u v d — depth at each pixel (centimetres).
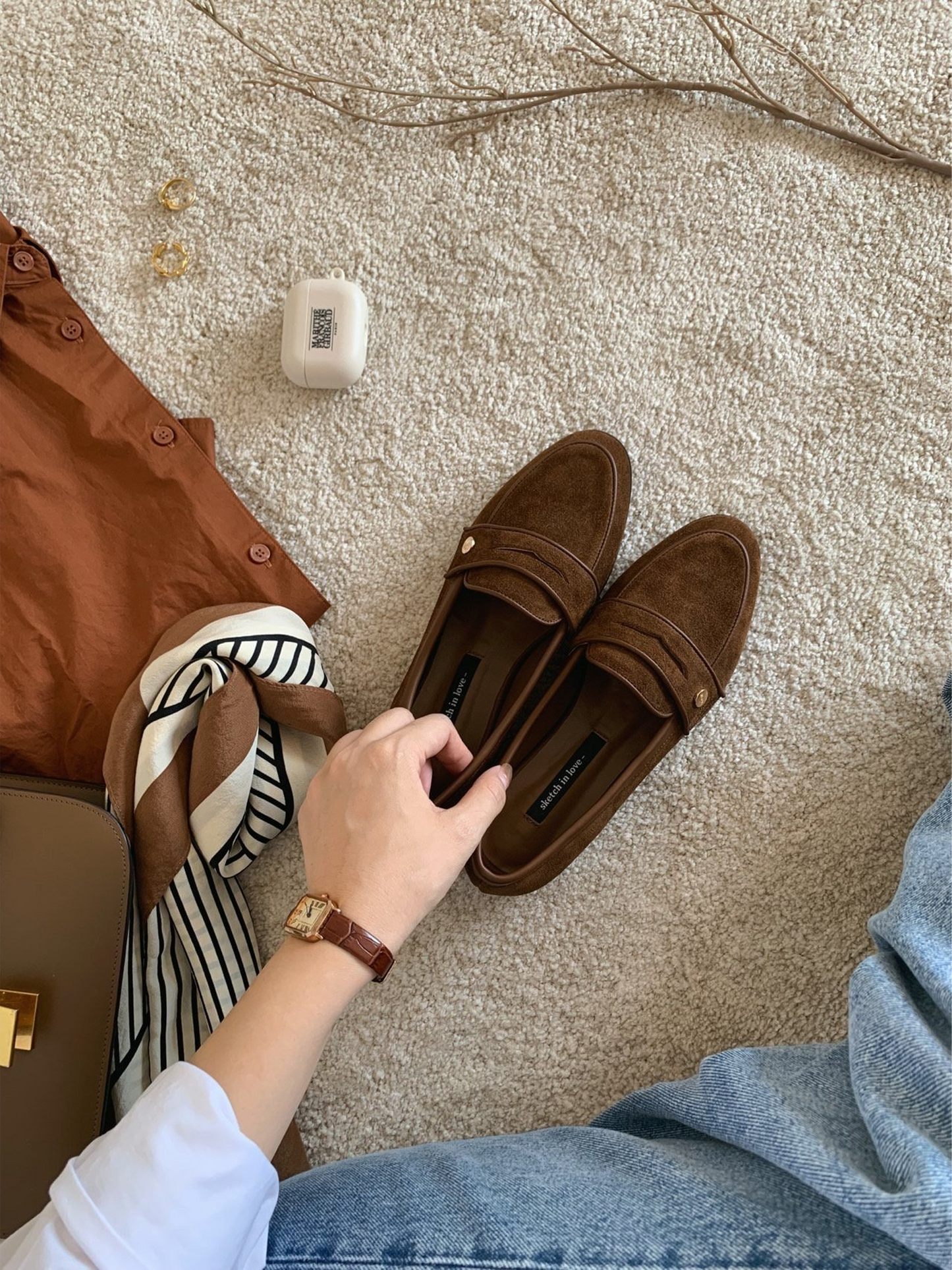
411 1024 97
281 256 99
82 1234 46
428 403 99
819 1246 53
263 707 92
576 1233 56
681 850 96
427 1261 55
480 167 98
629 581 94
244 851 93
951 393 95
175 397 100
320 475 99
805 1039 93
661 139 96
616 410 98
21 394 96
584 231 97
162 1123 48
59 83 100
